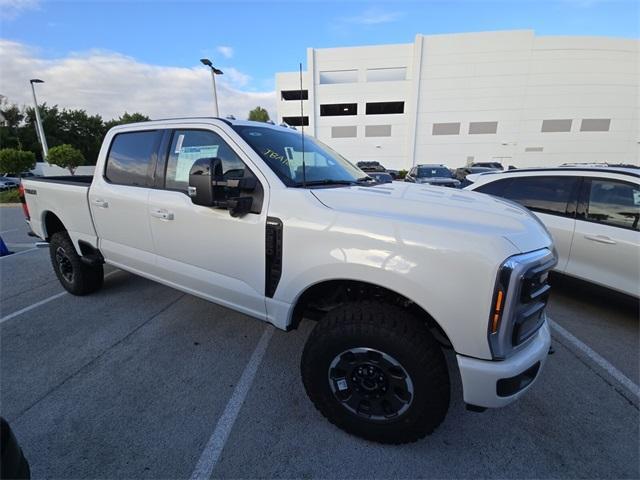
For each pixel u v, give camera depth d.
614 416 2.11
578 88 32.12
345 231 1.70
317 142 3.12
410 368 1.64
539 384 2.41
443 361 1.66
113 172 3.00
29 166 17.91
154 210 2.57
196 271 2.44
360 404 1.86
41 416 2.07
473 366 1.50
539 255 1.56
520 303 1.51
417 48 33.09
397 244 1.58
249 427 2.00
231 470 1.72
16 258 5.71
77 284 3.71
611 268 3.30
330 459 1.79
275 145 2.40
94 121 56.91
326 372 1.86
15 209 13.07
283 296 1.99
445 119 34.53
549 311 3.58
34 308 3.58
